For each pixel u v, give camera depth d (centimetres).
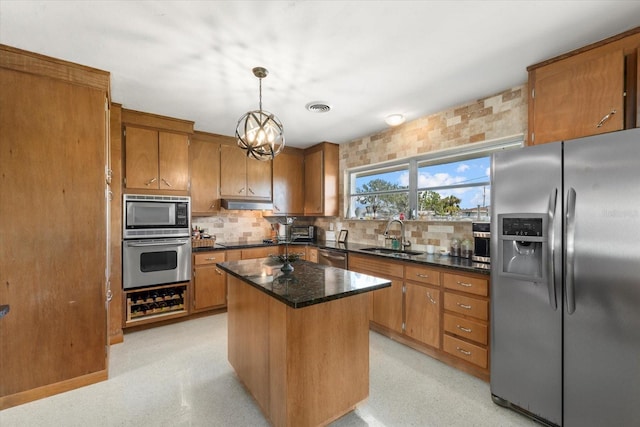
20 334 199
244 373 212
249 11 158
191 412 192
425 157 343
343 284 182
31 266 202
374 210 407
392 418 186
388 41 186
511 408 194
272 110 309
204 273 365
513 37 181
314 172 462
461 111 293
